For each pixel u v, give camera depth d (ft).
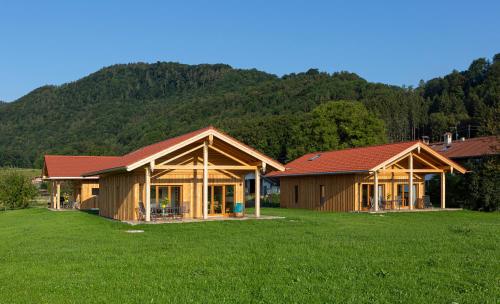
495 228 60.18
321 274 32.50
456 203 107.76
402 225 64.90
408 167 105.91
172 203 78.07
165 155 74.08
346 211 100.53
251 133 242.99
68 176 121.08
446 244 45.19
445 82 311.88
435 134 260.01
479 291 28.68
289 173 116.16
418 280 31.19
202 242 47.16
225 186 82.12
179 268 34.53
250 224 64.69
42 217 89.04
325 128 184.44
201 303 26.35
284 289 28.86
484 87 266.57
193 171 79.00
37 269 34.68
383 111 280.92
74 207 123.95
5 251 43.70
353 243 45.50
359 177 99.45
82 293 28.35
